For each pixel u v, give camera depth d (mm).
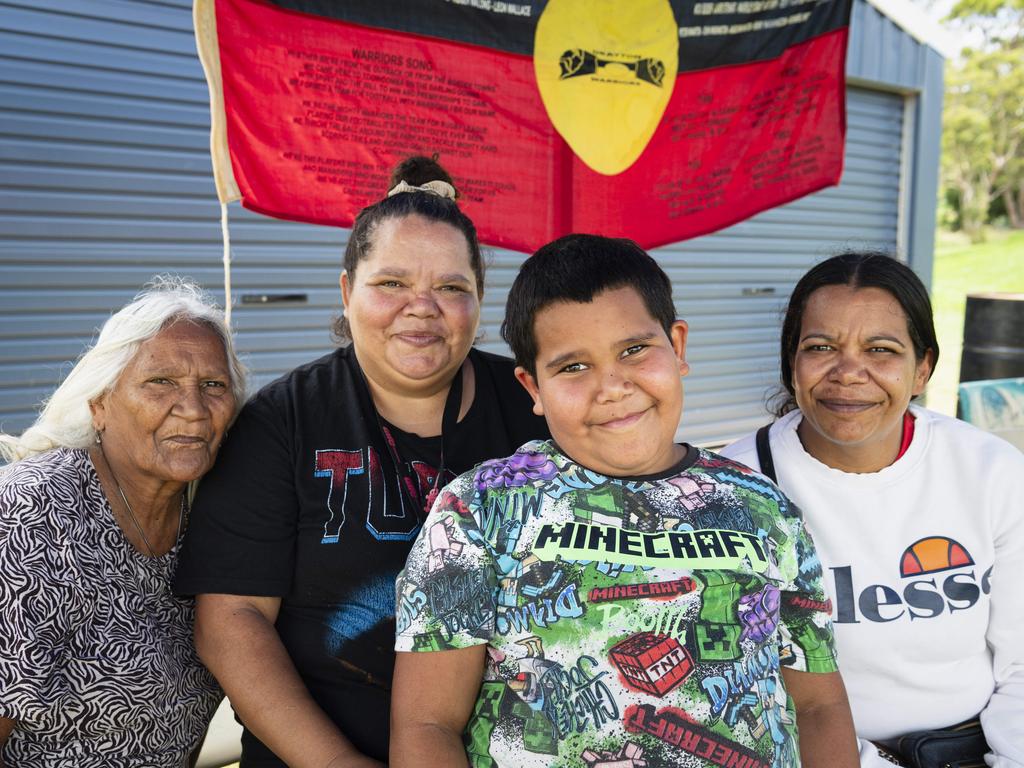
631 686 1199
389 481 1649
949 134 27438
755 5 2941
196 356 1573
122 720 1532
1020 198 27766
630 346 1289
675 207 3002
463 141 2676
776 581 1310
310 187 2455
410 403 1776
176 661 1617
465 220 1730
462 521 1298
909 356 1738
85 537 1527
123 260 4508
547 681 1211
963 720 1823
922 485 1814
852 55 6977
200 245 4738
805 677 1416
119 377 1562
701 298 6809
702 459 1412
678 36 2889
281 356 5062
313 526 1590
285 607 1623
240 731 2582
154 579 1630
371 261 1645
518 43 2693
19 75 4141
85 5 4266
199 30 2254
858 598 1806
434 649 1249
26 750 1490
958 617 1789
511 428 1843
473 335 1723
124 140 4449
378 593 1594
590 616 1222
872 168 7512
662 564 1252
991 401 3316
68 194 4324
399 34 2518
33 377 4309
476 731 1271
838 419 1751
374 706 1593
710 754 1192
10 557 1416
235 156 2340
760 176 3102
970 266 23109
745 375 7125
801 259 7277
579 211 2873
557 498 1311
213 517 1562
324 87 2436
